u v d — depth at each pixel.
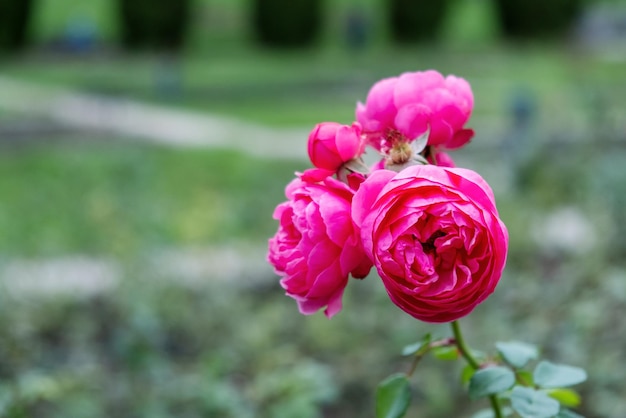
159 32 25.75
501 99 16.67
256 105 17.30
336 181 1.81
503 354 2.25
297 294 1.83
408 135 1.92
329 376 5.14
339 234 1.75
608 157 8.41
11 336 5.25
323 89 18.95
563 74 19.25
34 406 4.42
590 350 4.93
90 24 26.19
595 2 30.36
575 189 8.09
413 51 25.05
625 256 6.36
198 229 8.17
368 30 26.38
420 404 5.15
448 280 1.72
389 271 1.71
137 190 9.59
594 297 5.59
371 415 5.08
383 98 1.96
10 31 24.84
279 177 10.60
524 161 8.65
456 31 28.39
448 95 1.93
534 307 5.79
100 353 5.68
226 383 4.95
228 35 27.95
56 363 5.36
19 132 14.34
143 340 5.41
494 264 1.71
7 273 6.58
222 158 12.48
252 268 6.97
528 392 2.07
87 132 14.53
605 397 4.56
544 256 6.99
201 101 17.56
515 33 26.73
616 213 6.60
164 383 4.93
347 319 5.89
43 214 9.12
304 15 26.03
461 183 1.73
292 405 4.35
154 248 6.82
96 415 4.47
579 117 12.11
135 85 18.72
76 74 20.92
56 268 7.00
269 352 5.38
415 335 5.56
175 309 6.01
